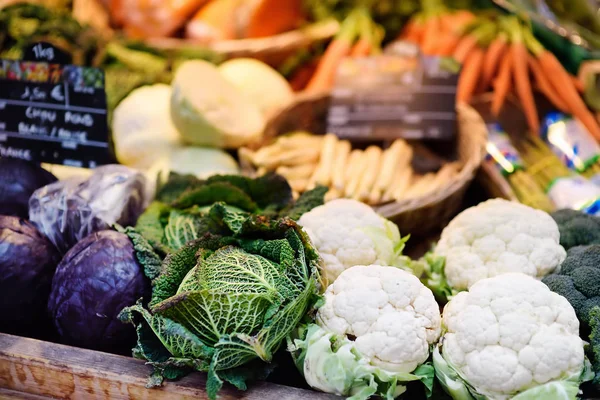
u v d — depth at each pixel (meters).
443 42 1.79
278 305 0.95
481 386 0.96
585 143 1.58
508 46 1.75
